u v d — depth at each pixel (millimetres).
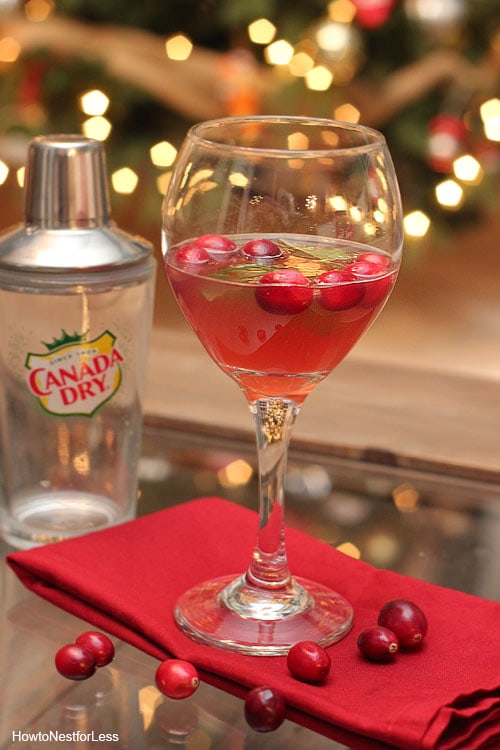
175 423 1060
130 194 2773
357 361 1166
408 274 3240
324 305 801
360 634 830
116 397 952
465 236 3299
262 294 797
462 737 767
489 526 962
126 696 808
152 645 843
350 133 858
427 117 2633
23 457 950
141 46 2531
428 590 888
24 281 917
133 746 771
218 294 804
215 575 910
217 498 982
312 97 2260
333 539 949
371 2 2164
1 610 881
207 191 815
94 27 2639
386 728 762
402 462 1016
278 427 875
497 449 1021
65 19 2635
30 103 2504
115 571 901
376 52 2633
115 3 2627
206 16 2637
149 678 824
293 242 815
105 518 964
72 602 877
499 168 2639
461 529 960
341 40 2244
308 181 811
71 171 924
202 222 818
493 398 1104
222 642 838
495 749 774
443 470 1009
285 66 2326
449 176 2660
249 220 812
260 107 2262
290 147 871
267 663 826
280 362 828
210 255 809
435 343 2859
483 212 2863
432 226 2734
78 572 885
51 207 927
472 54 2684
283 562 890
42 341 930
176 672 799
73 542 923
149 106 2672
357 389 1113
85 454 953
